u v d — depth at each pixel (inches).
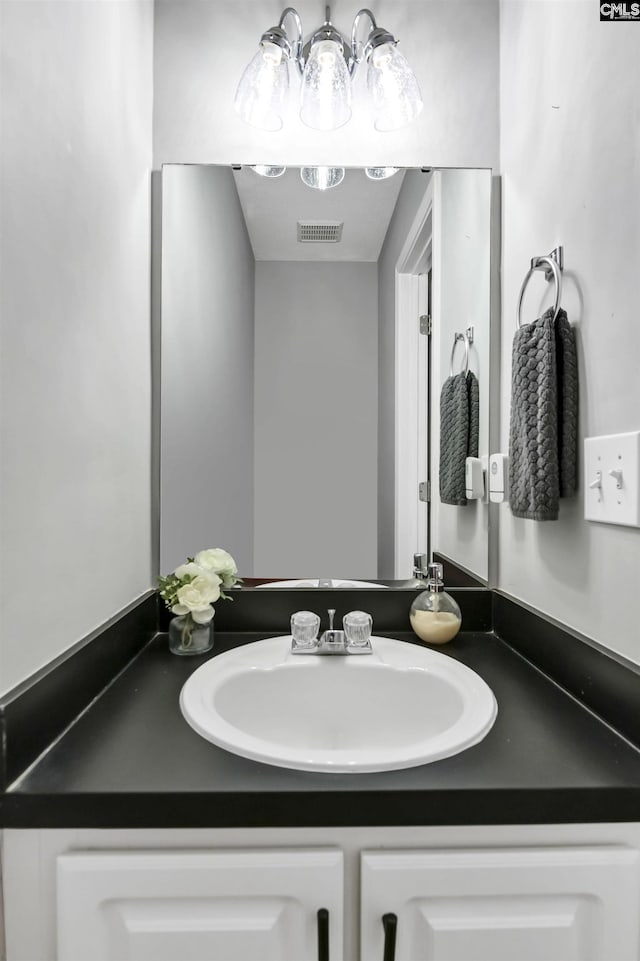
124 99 39.1
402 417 49.8
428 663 37.8
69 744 27.4
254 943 23.4
